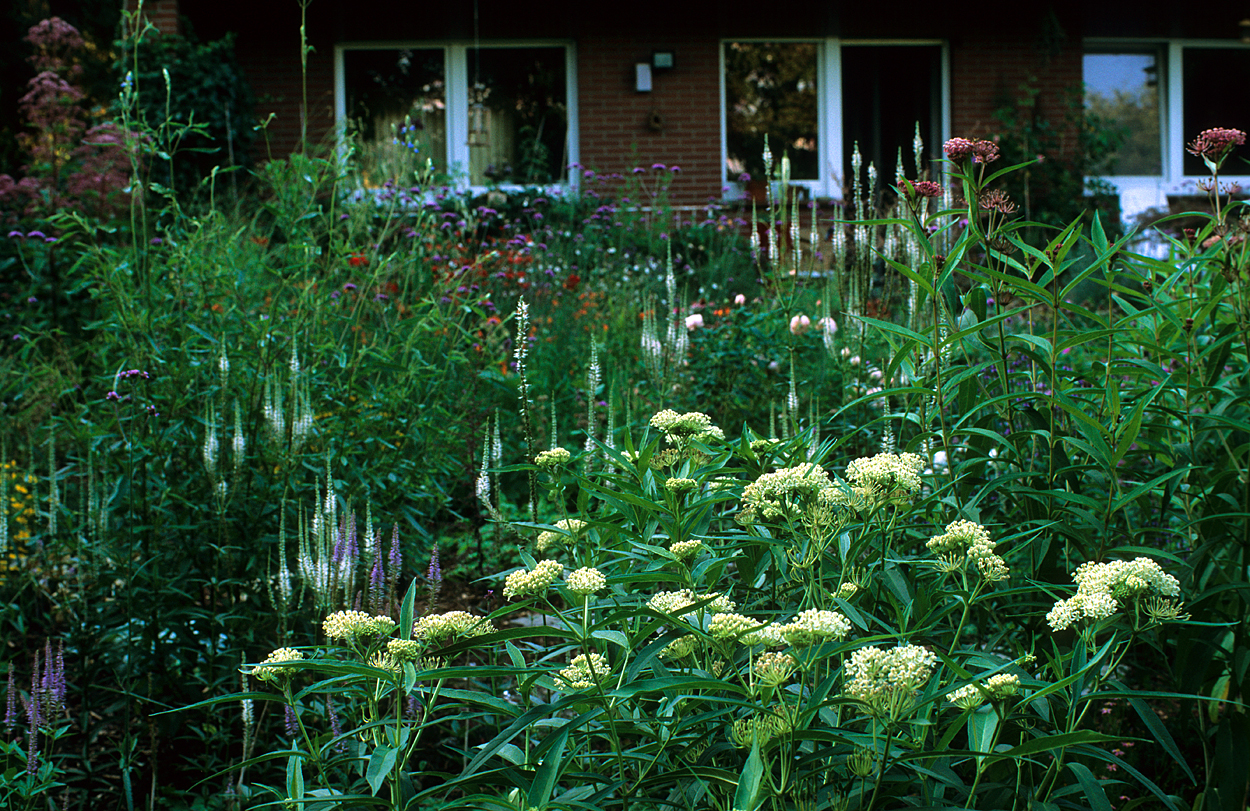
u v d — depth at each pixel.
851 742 1.25
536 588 1.42
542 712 1.26
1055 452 2.19
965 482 2.05
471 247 6.45
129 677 2.37
